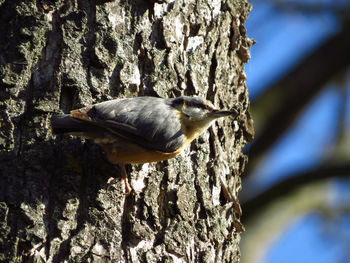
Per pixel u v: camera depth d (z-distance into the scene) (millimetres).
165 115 8062
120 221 7734
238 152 9531
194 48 8984
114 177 7926
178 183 8305
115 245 7469
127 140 7801
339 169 16094
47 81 7949
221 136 9070
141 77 8492
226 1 9453
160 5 8797
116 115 7727
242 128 9594
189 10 9031
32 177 7480
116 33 8398
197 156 8672
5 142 7625
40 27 8094
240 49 9672
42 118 7809
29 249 7105
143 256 7645
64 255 7215
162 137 7941
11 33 8102
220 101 9156
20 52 7965
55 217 7355
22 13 8148
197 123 8406
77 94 7980
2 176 7473
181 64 8758
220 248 8375
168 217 8062
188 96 8477
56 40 8117
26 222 7195
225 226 8547
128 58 8383
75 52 8102
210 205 8430
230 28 9516
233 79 9516
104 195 7734
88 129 7559
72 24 8203
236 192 9273
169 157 8156
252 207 16125
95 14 8320
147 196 8031
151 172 8219
